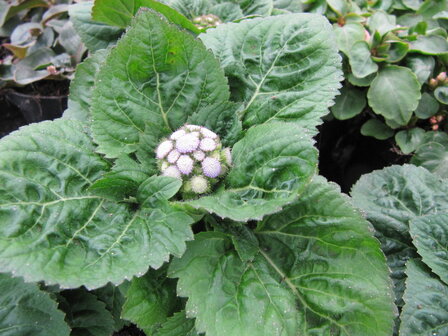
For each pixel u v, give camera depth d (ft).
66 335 0.37
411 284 0.41
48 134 0.39
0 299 0.38
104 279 0.31
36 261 0.31
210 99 0.43
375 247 0.36
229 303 0.35
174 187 0.37
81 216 0.37
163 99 0.43
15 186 0.35
